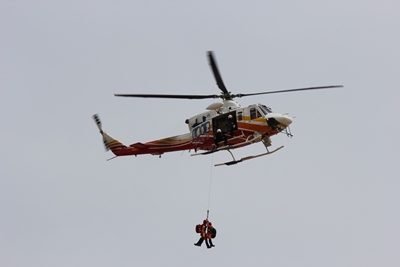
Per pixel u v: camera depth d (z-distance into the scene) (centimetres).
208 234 11462
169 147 12238
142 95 11244
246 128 11531
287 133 11619
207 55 9719
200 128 11912
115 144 12625
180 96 11506
